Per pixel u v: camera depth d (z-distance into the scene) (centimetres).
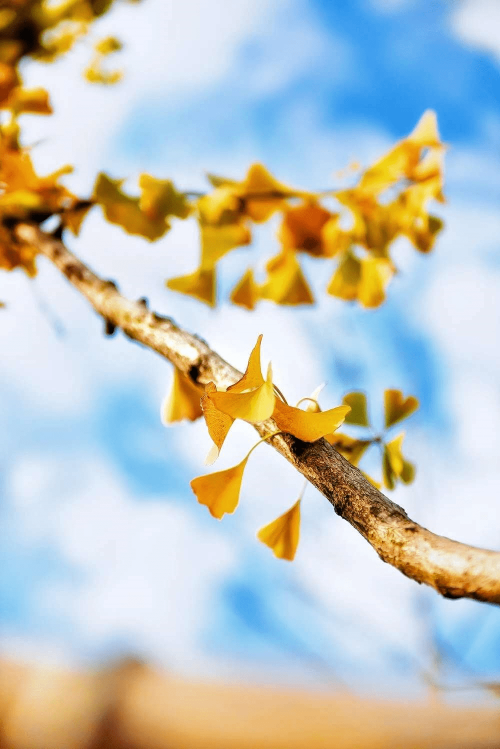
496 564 100
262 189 151
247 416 110
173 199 147
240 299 161
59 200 148
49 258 142
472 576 100
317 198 152
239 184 151
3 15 172
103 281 136
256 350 113
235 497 113
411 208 156
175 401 135
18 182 146
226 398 111
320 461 110
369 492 107
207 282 150
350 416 132
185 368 122
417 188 155
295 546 118
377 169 154
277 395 113
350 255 161
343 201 151
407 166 155
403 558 103
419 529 104
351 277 162
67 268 139
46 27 176
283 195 151
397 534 104
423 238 158
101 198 147
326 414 112
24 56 175
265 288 161
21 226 147
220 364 121
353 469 109
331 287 163
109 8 188
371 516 106
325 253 160
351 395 133
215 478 113
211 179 151
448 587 101
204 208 148
